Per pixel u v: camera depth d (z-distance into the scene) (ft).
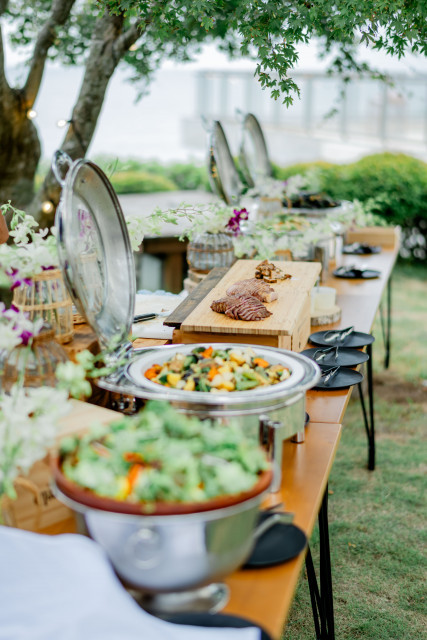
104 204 7.55
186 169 47.39
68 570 4.34
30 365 6.08
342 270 15.43
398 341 22.95
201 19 9.99
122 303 7.51
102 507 4.35
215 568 4.51
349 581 11.08
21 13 17.15
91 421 5.86
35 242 7.18
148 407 5.12
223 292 9.40
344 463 14.92
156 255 22.94
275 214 15.58
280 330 7.90
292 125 55.83
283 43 9.86
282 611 4.76
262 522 5.40
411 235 33.32
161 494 4.39
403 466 14.80
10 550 4.50
